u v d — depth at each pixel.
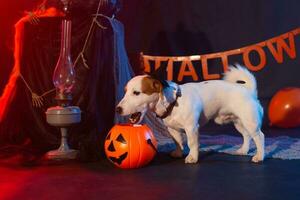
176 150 3.22
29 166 2.98
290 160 3.09
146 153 2.86
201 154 3.33
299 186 2.41
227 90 3.11
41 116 3.51
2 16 4.14
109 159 2.93
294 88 4.72
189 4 5.30
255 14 5.24
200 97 3.06
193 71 5.29
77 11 3.38
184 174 2.71
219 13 5.27
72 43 3.36
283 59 5.23
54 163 3.05
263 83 5.25
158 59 5.29
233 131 4.52
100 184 2.49
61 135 3.28
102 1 3.43
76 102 3.36
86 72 3.36
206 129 4.67
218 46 5.30
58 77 3.15
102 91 3.47
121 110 2.81
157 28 5.34
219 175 2.67
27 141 3.58
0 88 4.14
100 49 3.42
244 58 5.25
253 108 3.04
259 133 3.06
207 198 2.19
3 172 2.81
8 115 3.60
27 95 3.52
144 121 3.98
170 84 2.96
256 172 2.74
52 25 3.41
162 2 5.32
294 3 5.20
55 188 2.42
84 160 3.10
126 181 2.56
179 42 5.33
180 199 2.18
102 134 3.43
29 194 2.31
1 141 3.61
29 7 4.07
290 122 4.59
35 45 3.46
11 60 4.12
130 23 5.29
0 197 2.26
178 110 2.96
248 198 2.19
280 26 5.23
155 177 2.64
